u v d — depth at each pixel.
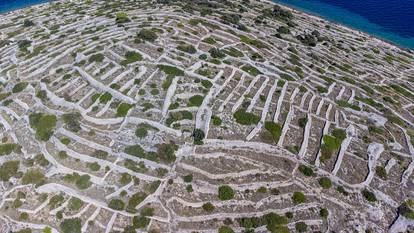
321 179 56.62
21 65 79.56
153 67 73.00
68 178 53.09
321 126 66.62
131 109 63.34
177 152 56.59
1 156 57.53
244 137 60.44
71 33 94.75
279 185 54.81
